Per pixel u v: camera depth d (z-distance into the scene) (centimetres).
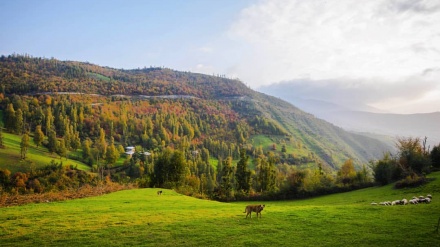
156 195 5912
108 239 2283
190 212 3444
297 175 9262
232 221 2839
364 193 7019
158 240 2261
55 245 2159
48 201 4522
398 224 2522
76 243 2198
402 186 6388
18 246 2139
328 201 6806
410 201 3800
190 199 5525
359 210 3256
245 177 11006
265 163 11531
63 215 3162
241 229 2527
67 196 5175
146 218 3006
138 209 3709
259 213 3238
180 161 10431
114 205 4109
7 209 3606
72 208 3709
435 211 2953
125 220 2905
